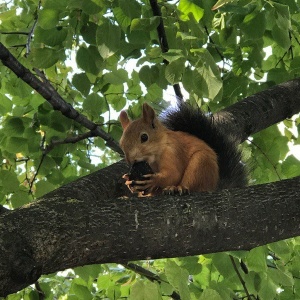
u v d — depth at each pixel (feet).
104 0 6.33
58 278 8.52
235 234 5.00
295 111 7.04
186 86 6.09
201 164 5.68
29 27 7.40
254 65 7.28
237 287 7.48
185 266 7.00
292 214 5.06
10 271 4.50
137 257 4.88
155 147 5.79
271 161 7.20
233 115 6.58
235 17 6.59
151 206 4.91
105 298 7.28
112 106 7.88
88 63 6.59
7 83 7.46
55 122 7.28
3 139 7.43
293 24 7.46
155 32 7.04
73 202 4.82
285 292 7.27
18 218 4.66
